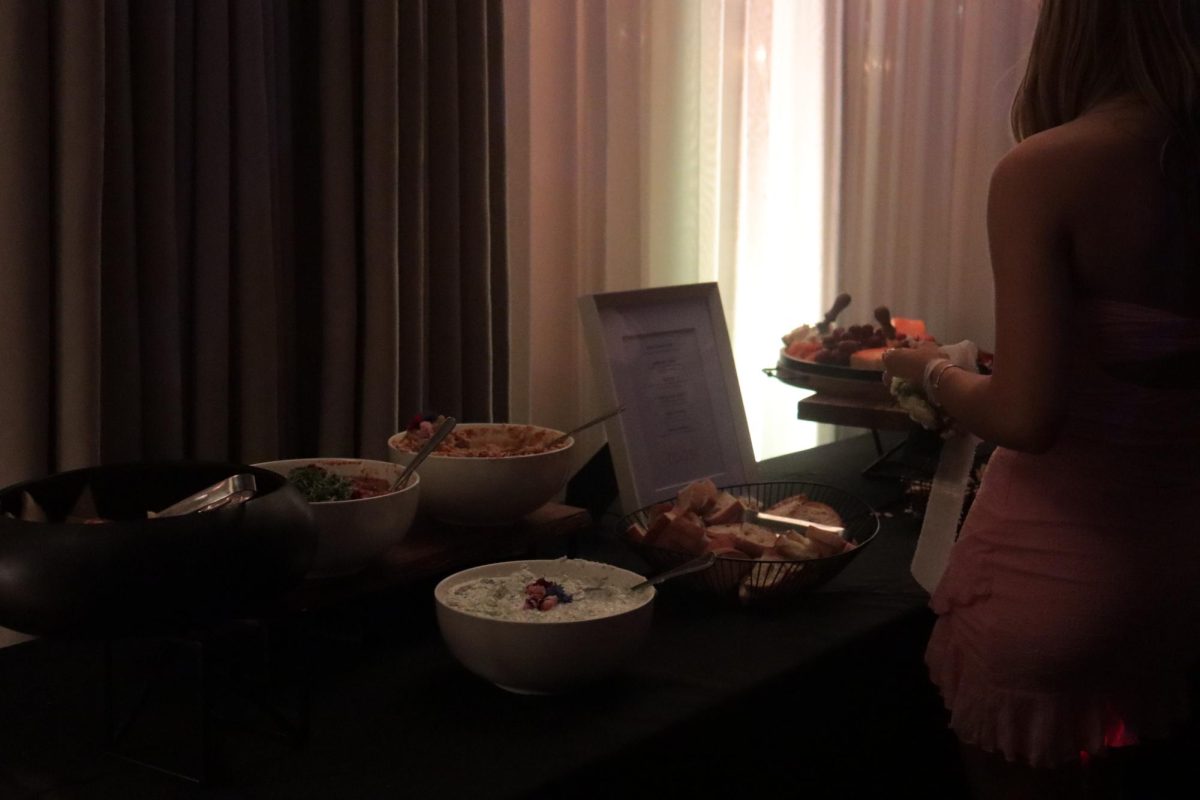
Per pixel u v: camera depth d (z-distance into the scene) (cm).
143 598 78
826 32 231
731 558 124
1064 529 104
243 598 83
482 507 122
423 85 153
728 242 217
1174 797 157
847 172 239
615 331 154
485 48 160
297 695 102
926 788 139
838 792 123
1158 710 112
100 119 122
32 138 121
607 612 102
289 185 149
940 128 267
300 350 155
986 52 275
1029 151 98
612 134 198
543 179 188
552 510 133
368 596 114
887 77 250
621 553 148
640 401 154
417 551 117
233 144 138
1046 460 105
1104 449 102
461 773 89
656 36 204
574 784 90
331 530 103
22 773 88
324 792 86
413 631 118
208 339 138
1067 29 102
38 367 124
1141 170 96
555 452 125
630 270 203
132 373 132
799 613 127
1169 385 100
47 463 127
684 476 157
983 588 110
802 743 116
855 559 147
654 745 96
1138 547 102
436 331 162
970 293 287
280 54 146
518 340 185
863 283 252
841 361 171
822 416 164
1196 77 95
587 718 99
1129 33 97
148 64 129
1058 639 104
